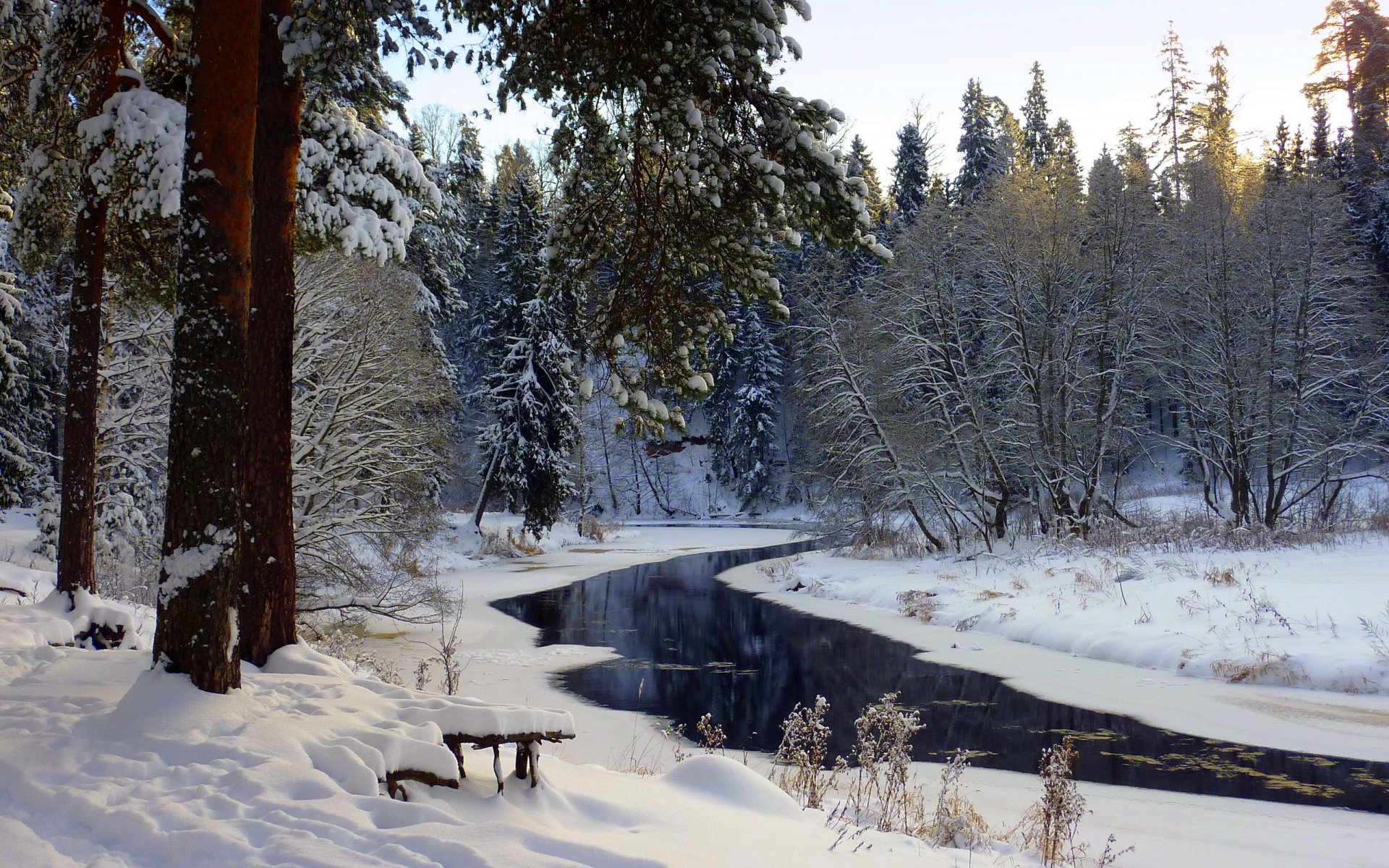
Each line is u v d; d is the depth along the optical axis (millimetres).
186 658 5863
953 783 10969
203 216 6195
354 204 10602
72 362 11156
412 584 22484
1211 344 30984
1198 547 25203
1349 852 8453
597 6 7531
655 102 7254
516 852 4379
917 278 31938
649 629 23703
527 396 42031
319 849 4117
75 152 10602
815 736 9516
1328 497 31172
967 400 31047
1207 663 16016
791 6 7445
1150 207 31062
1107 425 30047
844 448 33500
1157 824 9414
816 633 22594
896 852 6477
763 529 60344
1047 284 29656
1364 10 51062
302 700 6070
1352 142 50844
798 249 8242
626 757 12172
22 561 20672
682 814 5914
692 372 8516
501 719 5684
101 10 10328
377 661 16906
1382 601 17172
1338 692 14484
